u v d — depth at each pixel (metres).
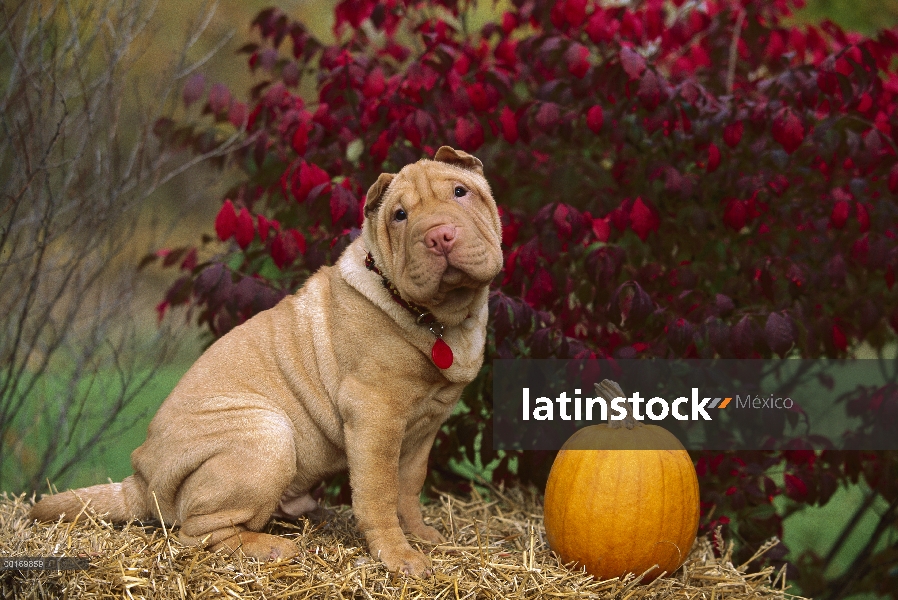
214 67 8.57
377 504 2.68
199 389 2.85
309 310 2.88
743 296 3.60
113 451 5.54
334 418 2.81
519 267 3.40
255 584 2.46
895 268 3.51
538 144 3.73
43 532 2.75
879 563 4.03
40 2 3.59
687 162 3.63
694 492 2.78
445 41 3.65
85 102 3.74
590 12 3.80
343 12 3.86
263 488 2.67
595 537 2.68
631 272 3.62
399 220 2.56
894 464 3.81
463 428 3.57
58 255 4.03
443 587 2.52
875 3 7.66
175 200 7.56
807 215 3.59
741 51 4.11
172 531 2.77
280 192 3.81
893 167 3.45
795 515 5.31
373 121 3.59
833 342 3.50
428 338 2.63
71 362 5.18
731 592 2.79
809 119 3.60
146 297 6.69
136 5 3.88
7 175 3.90
